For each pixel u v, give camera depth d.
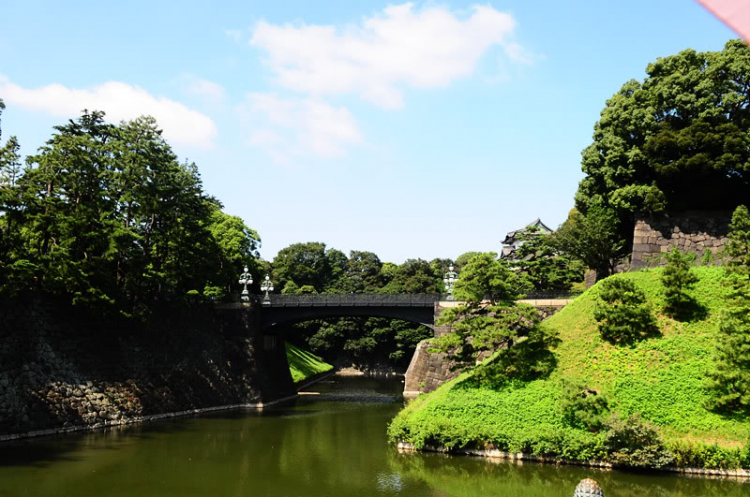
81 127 50.69
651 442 31.45
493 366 40.09
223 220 76.88
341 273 130.00
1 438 36.97
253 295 65.00
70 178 44.72
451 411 37.59
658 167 46.84
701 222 47.84
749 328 33.62
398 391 80.31
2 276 38.31
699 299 40.28
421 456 35.91
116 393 46.62
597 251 52.41
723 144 44.62
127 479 30.50
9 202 39.66
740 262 40.12
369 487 29.39
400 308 63.12
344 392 78.75
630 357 37.38
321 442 41.28
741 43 46.12
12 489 27.83
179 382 54.03
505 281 41.94
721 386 33.25
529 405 36.06
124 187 51.31
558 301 51.50
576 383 34.78
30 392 39.50
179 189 55.84
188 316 58.59
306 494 28.23
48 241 45.28
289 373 75.50
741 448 30.52
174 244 57.44
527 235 68.44
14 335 39.44
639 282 43.62
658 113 49.34
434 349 40.72
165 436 42.53
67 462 33.50
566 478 30.41
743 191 46.91
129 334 50.06
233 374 61.44
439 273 122.38
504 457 34.78
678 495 27.17
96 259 44.59
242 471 32.75
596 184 53.94
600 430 33.34
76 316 45.09
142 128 53.06
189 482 30.34
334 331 110.69
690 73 47.09
